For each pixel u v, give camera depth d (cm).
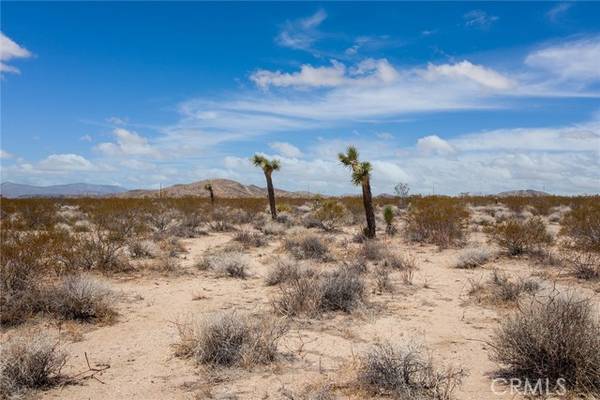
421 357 567
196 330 670
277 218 2539
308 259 1403
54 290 858
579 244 1470
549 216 2811
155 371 598
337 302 879
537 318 559
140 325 792
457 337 715
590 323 567
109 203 3422
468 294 979
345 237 1931
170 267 1262
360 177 1833
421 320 805
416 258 1447
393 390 515
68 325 780
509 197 4038
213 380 565
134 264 1331
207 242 1894
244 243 1758
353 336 725
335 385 542
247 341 639
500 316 812
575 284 1027
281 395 520
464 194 4278
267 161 2516
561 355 523
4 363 543
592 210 2500
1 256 950
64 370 601
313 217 2372
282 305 865
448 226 1767
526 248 1435
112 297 916
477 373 575
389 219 2038
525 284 949
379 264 1307
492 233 1686
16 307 796
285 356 639
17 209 2972
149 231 1975
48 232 1519
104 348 683
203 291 1040
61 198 4303
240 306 910
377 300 934
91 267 1241
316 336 725
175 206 3391
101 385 557
